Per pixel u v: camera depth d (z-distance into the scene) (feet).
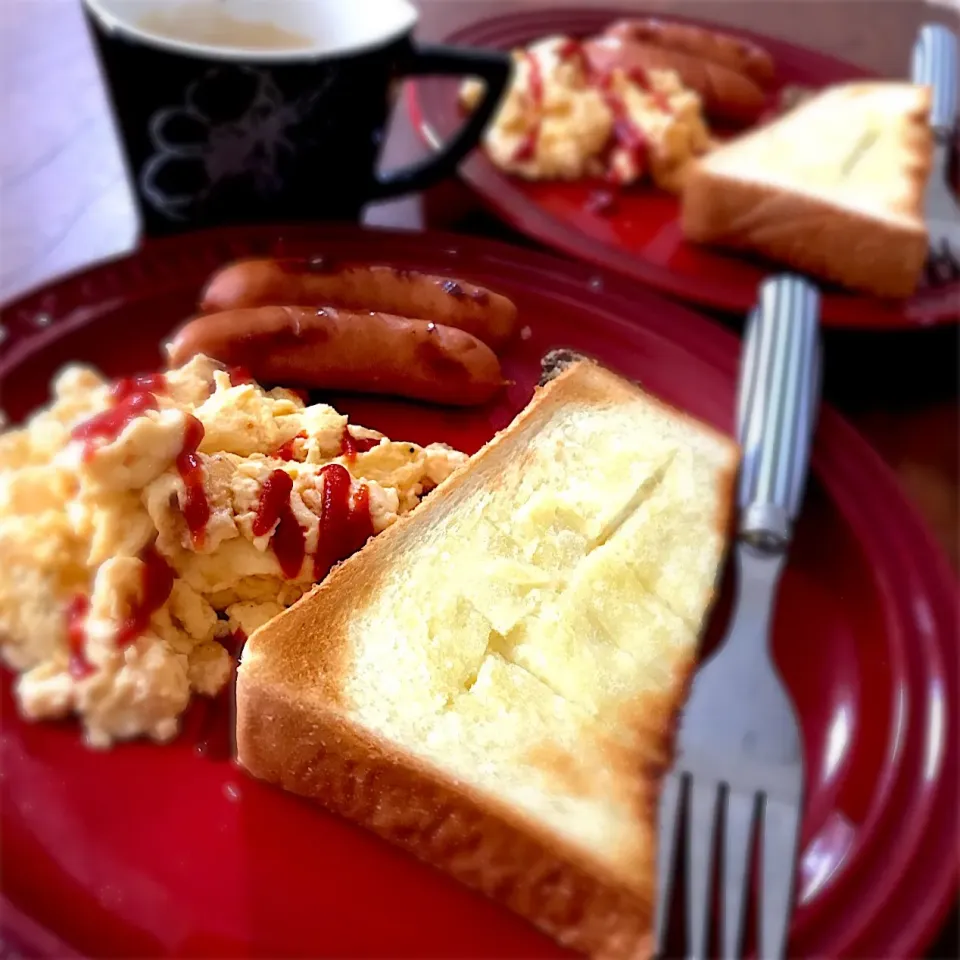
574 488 1.10
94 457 0.94
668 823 0.90
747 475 1.11
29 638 0.95
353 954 0.86
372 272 1.18
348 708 0.92
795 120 1.68
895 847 0.92
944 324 1.35
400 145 1.56
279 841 0.91
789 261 1.42
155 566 0.97
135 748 0.93
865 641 1.06
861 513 1.13
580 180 1.54
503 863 0.89
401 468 1.09
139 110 1.19
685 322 1.28
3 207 1.36
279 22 1.34
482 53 1.30
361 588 0.99
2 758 0.91
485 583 1.01
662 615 1.03
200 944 0.85
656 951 0.86
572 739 0.94
